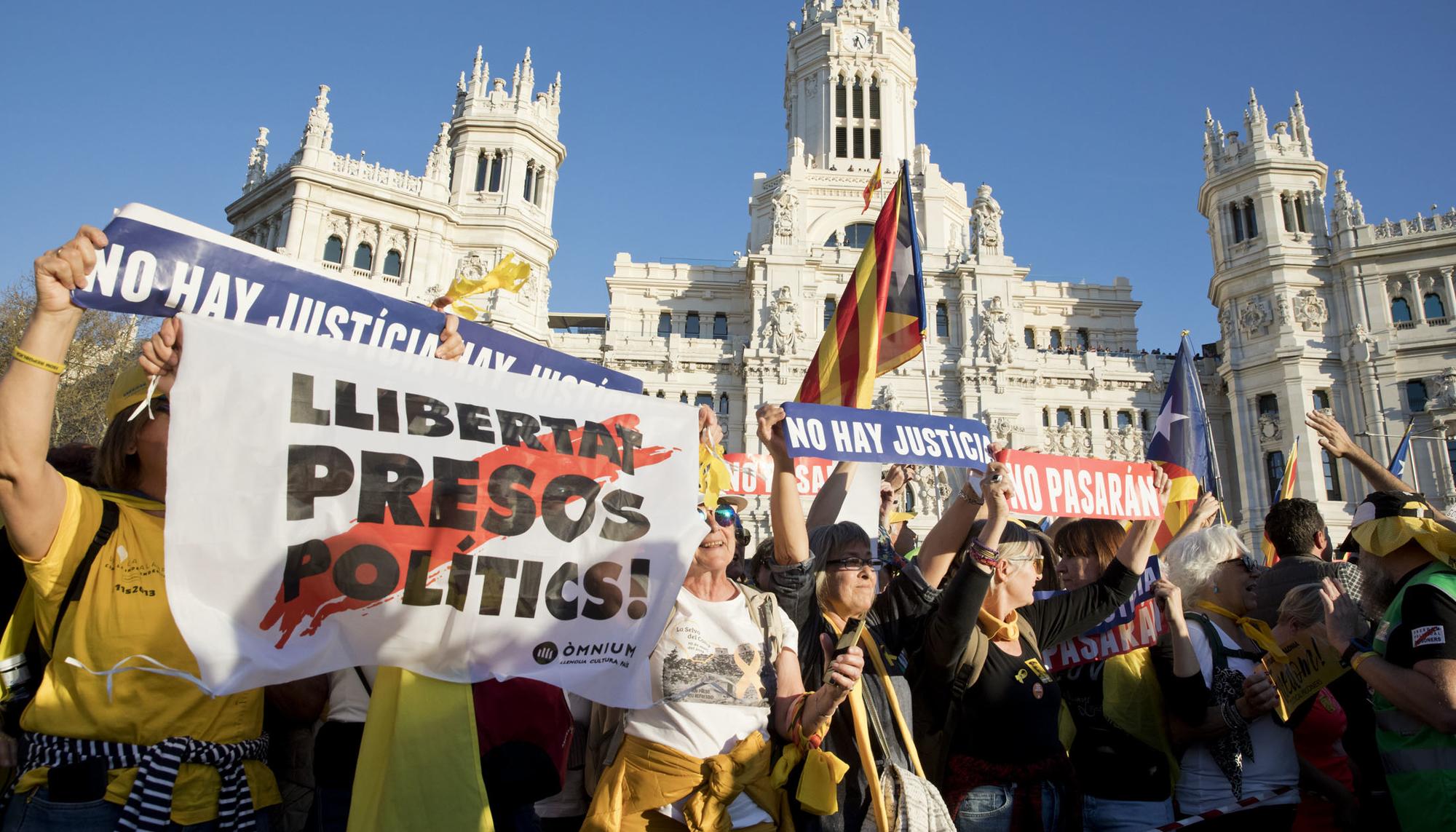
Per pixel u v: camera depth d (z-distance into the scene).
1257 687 7.15
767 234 72.12
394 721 5.18
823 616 6.62
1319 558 9.34
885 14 78.94
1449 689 6.00
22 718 4.93
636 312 68.69
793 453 7.11
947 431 7.78
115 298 5.19
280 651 4.79
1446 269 55.72
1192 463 10.30
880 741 6.02
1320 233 59.81
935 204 71.19
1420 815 6.49
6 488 4.62
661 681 5.89
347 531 5.09
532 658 5.46
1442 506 52.03
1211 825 6.91
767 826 5.93
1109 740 7.52
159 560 5.17
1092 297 71.44
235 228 61.72
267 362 5.06
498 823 5.83
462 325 6.85
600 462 5.99
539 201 65.31
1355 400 56.03
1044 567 8.88
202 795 5.08
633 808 5.79
